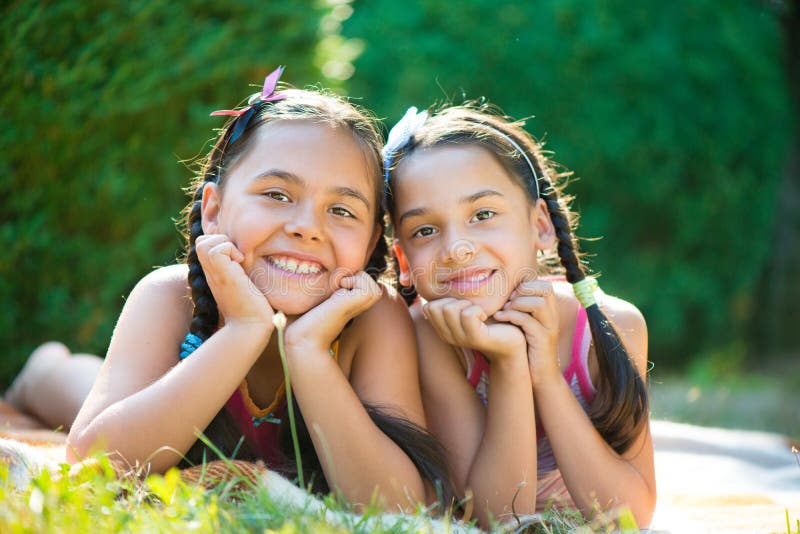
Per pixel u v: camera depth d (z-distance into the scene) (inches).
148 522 66.7
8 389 174.2
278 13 185.2
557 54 282.5
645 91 288.5
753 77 311.0
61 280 176.9
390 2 293.7
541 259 124.2
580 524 87.1
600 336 104.8
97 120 172.2
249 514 71.4
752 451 155.1
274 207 95.3
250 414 102.6
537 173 111.1
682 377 299.3
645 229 297.0
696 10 301.3
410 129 105.8
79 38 170.1
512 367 97.7
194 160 182.1
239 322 91.2
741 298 319.9
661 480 135.0
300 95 104.7
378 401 101.4
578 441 97.8
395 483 89.1
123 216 178.7
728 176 304.7
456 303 97.7
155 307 101.6
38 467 83.3
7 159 167.0
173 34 176.1
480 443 103.5
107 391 94.2
